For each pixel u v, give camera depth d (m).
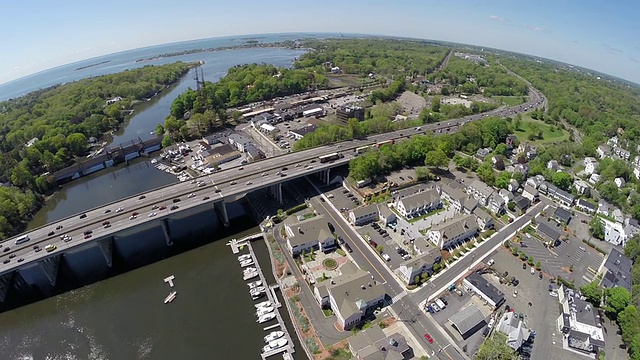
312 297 120.19
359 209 158.38
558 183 188.50
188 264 142.00
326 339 104.56
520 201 173.00
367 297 113.00
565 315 109.81
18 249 130.62
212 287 130.00
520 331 101.25
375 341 97.44
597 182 199.62
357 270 124.56
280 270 133.50
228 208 179.25
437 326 108.50
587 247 147.75
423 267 127.69
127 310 121.50
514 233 153.62
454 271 130.62
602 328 107.94
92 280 135.50
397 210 167.25
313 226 144.88
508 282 125.88
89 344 109.94
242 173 183.25
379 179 192.88
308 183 195.38
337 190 187.50
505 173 187.38
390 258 137.12
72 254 150.00
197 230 162.38
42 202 195.00
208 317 117.06
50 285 133.50
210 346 106.69
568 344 102.69
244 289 128.75
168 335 111.19
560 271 132.75
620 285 121.44
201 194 162.75
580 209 175.38
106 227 140.75
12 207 168.38
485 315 112.38
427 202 164.62
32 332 115.44
